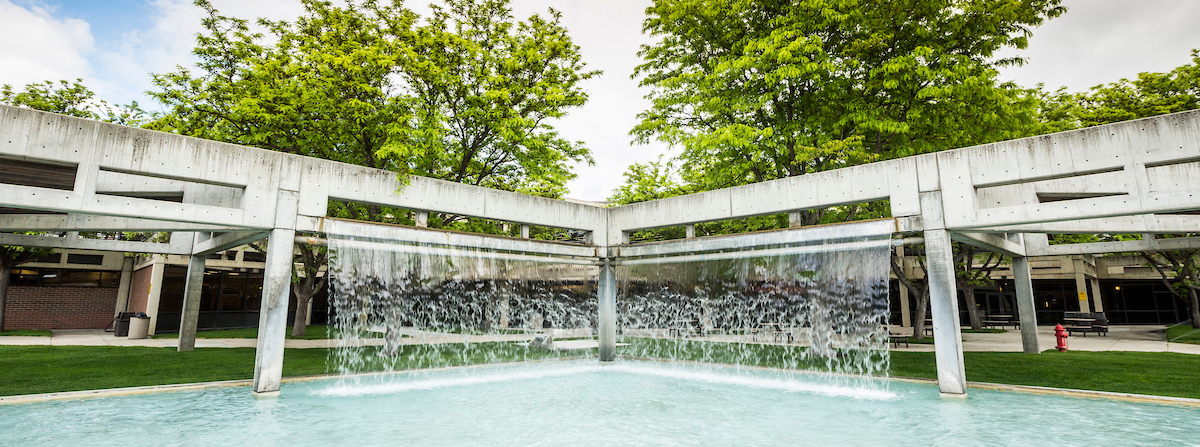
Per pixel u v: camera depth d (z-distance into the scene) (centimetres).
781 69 1205
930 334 2177
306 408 806
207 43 1329
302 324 1816
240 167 881
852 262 1045
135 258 2470
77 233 1320
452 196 1130
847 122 1312
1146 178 744
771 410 807
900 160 951
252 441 623
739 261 1390
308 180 952
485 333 2316
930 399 861
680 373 1203
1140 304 2964
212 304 2314
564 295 2488
